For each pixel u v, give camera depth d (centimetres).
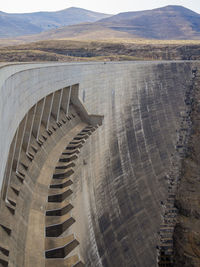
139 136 7438
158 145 8125
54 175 3130
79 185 3400
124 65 7350
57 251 2323
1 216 1984
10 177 2395
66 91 4547
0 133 1304
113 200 5075
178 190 7331
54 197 2795
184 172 7938
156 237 5959
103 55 17388
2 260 1661
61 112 4503
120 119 6738
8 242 1892
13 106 1870
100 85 5844
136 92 8050
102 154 5084
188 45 18150
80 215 3158
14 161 2516
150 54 17788
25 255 2062
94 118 5109
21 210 2339
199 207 6812
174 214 6744
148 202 6391
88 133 4475
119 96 6906
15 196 2325
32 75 2602
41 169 3103
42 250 2253
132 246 4978
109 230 4438
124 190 5734
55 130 3975
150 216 6191
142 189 6481
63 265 2264
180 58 17638
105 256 3931
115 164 5744
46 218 2612
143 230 5609
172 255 5750
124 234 4891
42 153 3303
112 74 6488
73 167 3291
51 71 3369
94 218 3928
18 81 2080
